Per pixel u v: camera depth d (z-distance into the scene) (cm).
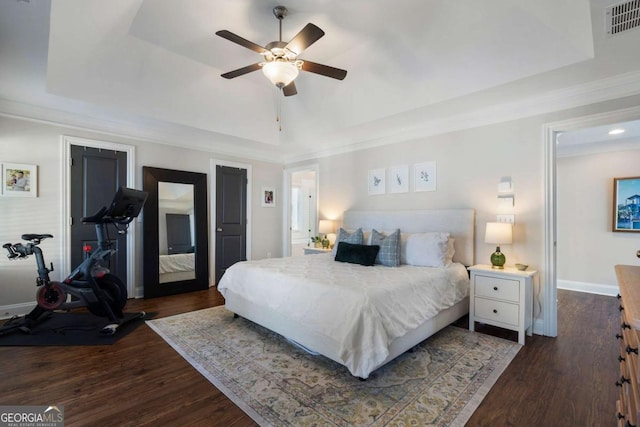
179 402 187
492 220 338
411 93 327
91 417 172
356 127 415
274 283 279
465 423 168
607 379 213
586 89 276
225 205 525
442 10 240
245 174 552
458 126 365
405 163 418
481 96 306
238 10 247
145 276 423
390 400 188
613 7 183
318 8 243
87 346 265
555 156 299
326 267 316
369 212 448
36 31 227
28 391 197
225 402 187
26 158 344
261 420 170
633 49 220
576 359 243
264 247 582
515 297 276
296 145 522
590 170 470
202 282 482
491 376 217
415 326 238
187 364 234
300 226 845
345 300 218
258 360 240
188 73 351
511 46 247
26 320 302
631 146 436
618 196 446
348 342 202
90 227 386
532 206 310
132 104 357
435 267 321
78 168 378
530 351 258
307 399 189
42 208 354
